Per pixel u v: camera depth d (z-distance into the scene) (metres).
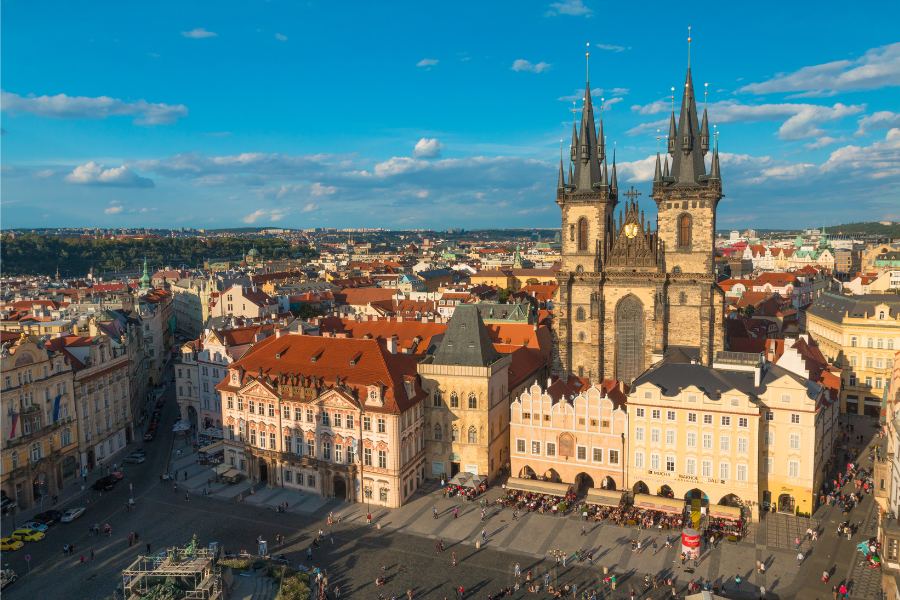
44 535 110.69
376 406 120.06
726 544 104.62
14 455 119.69
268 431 131.38
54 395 130.12
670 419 116.38
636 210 163.88
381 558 102.56
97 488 129.75
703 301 157.88
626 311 164.75
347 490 123.38
